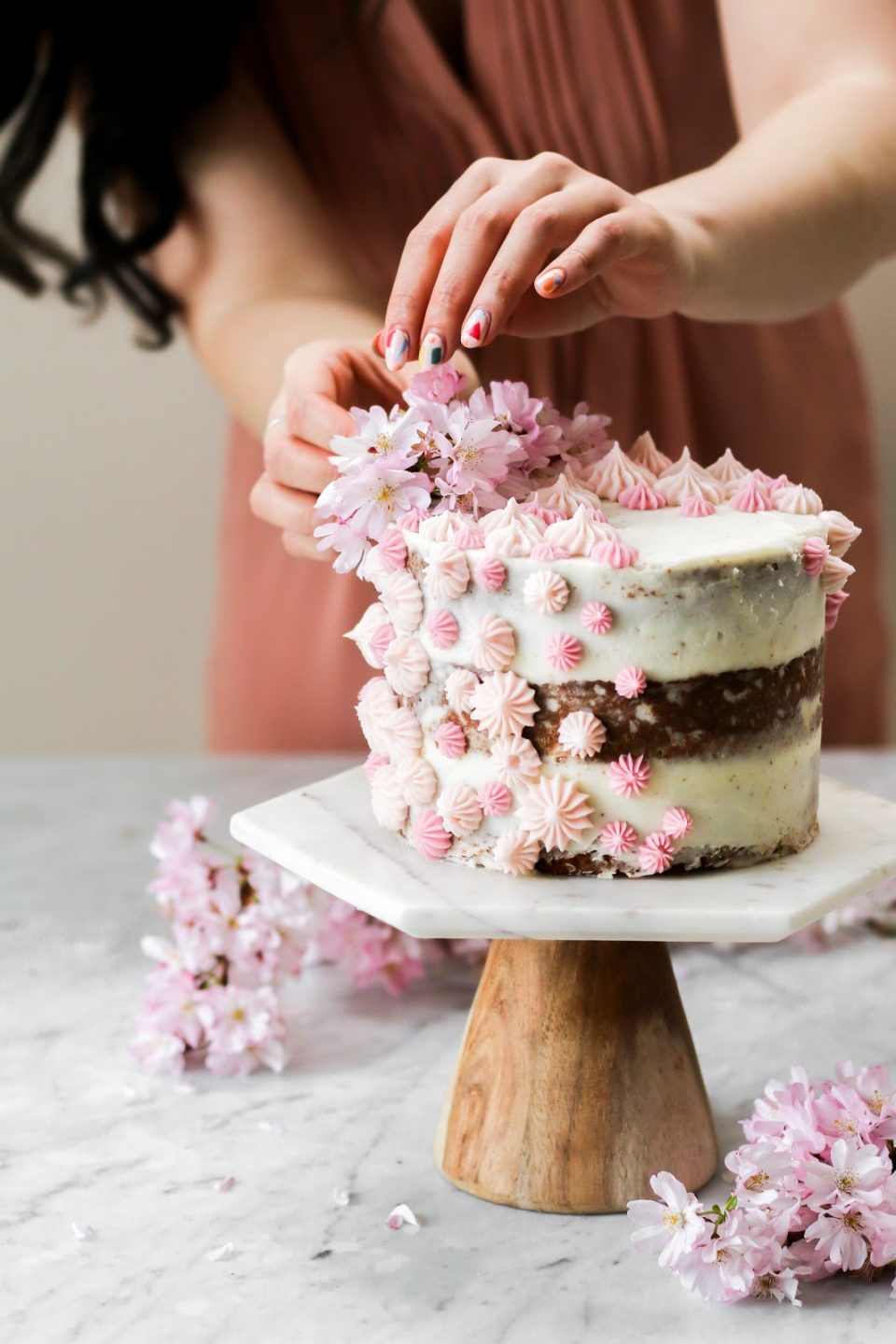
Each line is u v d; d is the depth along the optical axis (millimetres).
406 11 1234
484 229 836
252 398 1191
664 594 769
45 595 2043
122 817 1258
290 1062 969
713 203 970
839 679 1364
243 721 1404
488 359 1252
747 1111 906
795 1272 782
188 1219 838
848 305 1967
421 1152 888
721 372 1297
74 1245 821
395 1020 1009
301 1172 872
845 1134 796
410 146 1274
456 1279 795
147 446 1997
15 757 1396
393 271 1301
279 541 1359
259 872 995
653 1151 841
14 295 1938
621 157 1258
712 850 794
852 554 1367
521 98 1251
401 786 822
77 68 1269
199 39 1232
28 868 1180
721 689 782
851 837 836
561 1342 756
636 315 936
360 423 834
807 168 1025
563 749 784
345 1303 781
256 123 1287
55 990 1032
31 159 1276
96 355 1965
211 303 1271
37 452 1999
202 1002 958
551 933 756
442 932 760
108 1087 944
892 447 1999
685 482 860
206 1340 761
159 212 1248
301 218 1279
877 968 1040
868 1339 756
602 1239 822
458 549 787
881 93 1088
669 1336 759
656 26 1248
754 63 1169
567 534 782
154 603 2045
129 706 2076
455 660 795
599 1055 841
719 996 1016
